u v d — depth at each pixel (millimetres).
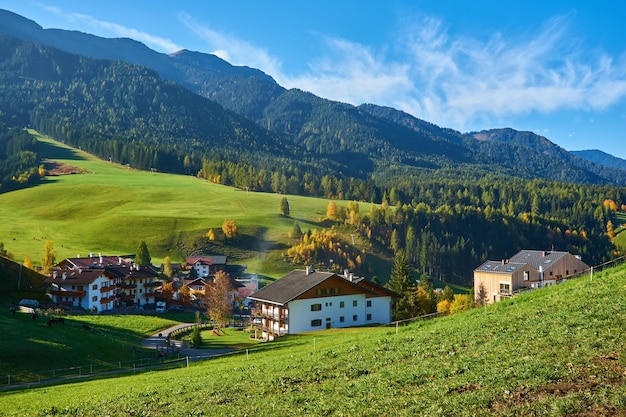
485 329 38500
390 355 36969
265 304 96812
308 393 30406
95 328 95625
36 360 65938
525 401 22047
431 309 115688
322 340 63344
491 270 118875
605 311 34469
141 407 33906
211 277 179125
